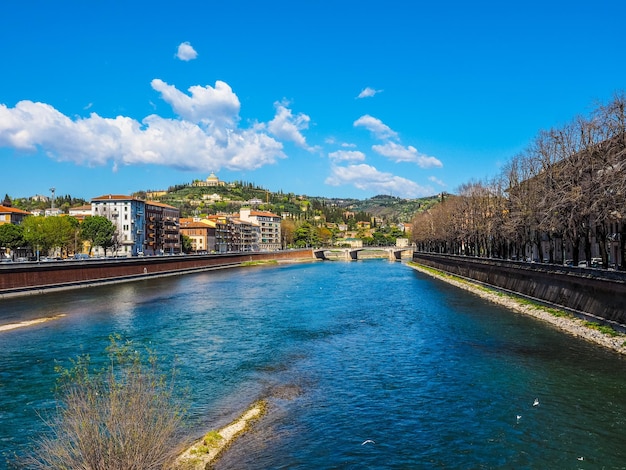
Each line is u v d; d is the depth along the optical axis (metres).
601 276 50.69
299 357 42.81
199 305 77.19
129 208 191.62
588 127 60.44
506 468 22.70
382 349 45.66
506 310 69.38
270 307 74.88
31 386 34.62
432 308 72.69
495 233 103.38
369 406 30.48
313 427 27.17
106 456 17.25
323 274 152.62
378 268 187.50
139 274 132.62
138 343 48.62
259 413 29.14
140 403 18.69
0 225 141.50
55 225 144.38
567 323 54.66
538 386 33.97
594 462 23.17
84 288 104.50
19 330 55.47
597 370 37.38
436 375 37.00
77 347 46.75
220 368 39.22
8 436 26.16
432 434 26.31
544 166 74.88
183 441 25.06
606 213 53.84
